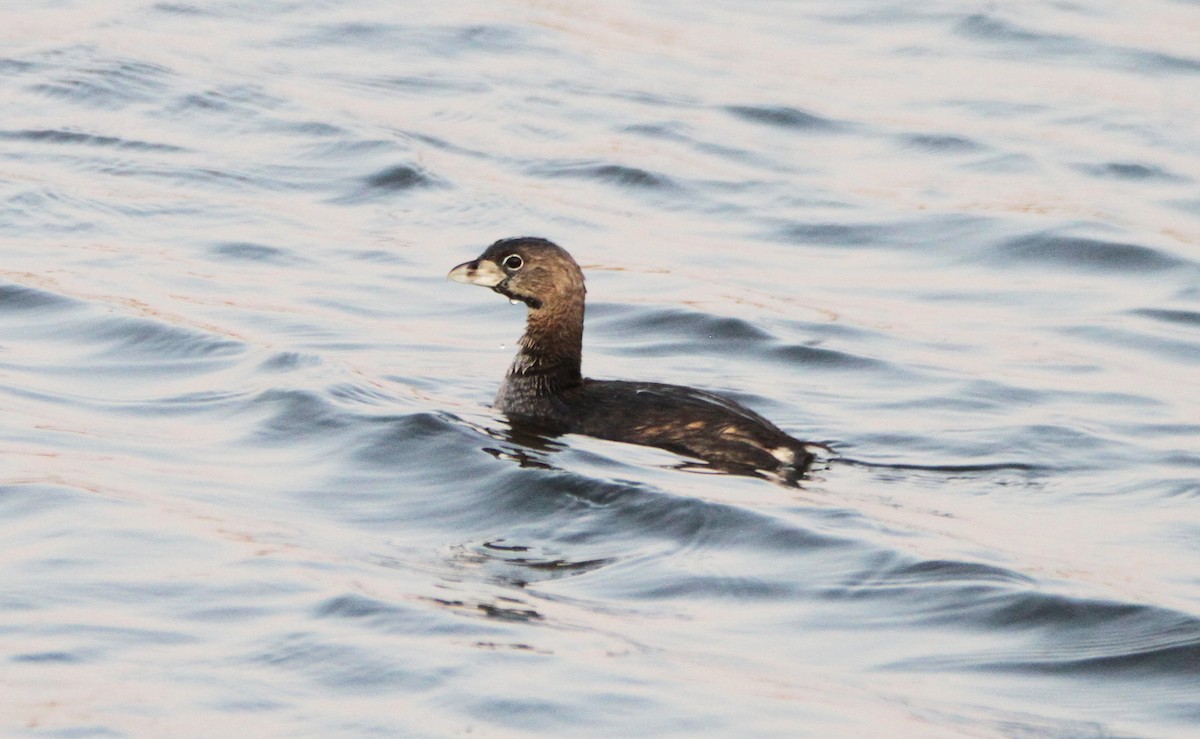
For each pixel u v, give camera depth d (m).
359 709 9.59
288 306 17.92
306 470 13.44
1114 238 21.33
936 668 10.47
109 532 11.80
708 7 31.89
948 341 18.09
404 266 19.56
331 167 22.84
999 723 9.76
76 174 21.81
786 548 12.12
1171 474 14.12
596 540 12.30
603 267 20.02
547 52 28.52
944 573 11.70
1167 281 20.34
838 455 14.35
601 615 11.02
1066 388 16.58
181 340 16.34
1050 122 26.14
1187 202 23.03
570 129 25.05
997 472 14.09
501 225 21.19
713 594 11.44
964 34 30.45
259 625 10.53
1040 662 10.58
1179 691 10.22
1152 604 11.23
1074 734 9.66
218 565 11.37
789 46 29.72
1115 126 25.94
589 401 14.54
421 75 27.11
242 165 22.66
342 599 10.91
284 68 26.92
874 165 24.28
